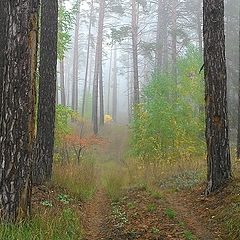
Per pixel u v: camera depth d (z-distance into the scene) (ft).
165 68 94.99
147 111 61.36
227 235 22.08
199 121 61.57
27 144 20.79
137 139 62.28
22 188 20.58
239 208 23.67
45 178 33.27
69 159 52.39
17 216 20.26
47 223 20.24
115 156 84.02
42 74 34.47
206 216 26.30
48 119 34.17
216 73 31.07
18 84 20.52
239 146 53.93
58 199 28.58
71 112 51.13
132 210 28.63
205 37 31.55
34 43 21.03
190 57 65.05
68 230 21.31
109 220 26.68
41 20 34.81
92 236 23.18
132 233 22.50
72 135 58.65
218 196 28.86
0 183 20.36
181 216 26.94
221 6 31.37
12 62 20.56
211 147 30.91
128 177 46.32
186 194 33.63
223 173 30.53
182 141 59.67
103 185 44.39
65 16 50.42
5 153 20.42
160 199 32.27
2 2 29.14
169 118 59.77
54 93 34.65
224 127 30.94
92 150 79.30
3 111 20.62
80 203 31.17
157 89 62.64
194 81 63.10
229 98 95.76
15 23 20.63
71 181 34.76
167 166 50.16
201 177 39.47
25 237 17.90
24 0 20.71
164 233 22.67
